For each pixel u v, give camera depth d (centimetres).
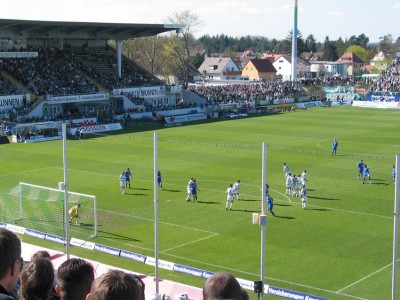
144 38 16825
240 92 12625
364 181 5131
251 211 4194
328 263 3119
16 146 7138
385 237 3559
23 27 9256
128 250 3375
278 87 13662
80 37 10588
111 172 5566
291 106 11781
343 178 5288
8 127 7700
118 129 8725
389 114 10781
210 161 6119
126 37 10825
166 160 6194
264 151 2277
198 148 6956
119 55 10744
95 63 10850
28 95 8775
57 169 5722
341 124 9319
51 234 3588
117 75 10762
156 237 2477
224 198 4569
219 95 11988
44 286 736
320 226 3812
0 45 9962
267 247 3400
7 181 5178
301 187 4591
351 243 3450
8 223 3809
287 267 3072
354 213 4122
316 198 4559
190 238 3591
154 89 10781
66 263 675
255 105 11750
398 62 14188
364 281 2862
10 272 609
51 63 9994
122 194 4697
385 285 2808
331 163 6009
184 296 2058
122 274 567
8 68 9250
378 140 7588
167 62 16725
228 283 612
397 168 2030
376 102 12088
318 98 13112
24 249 2997
